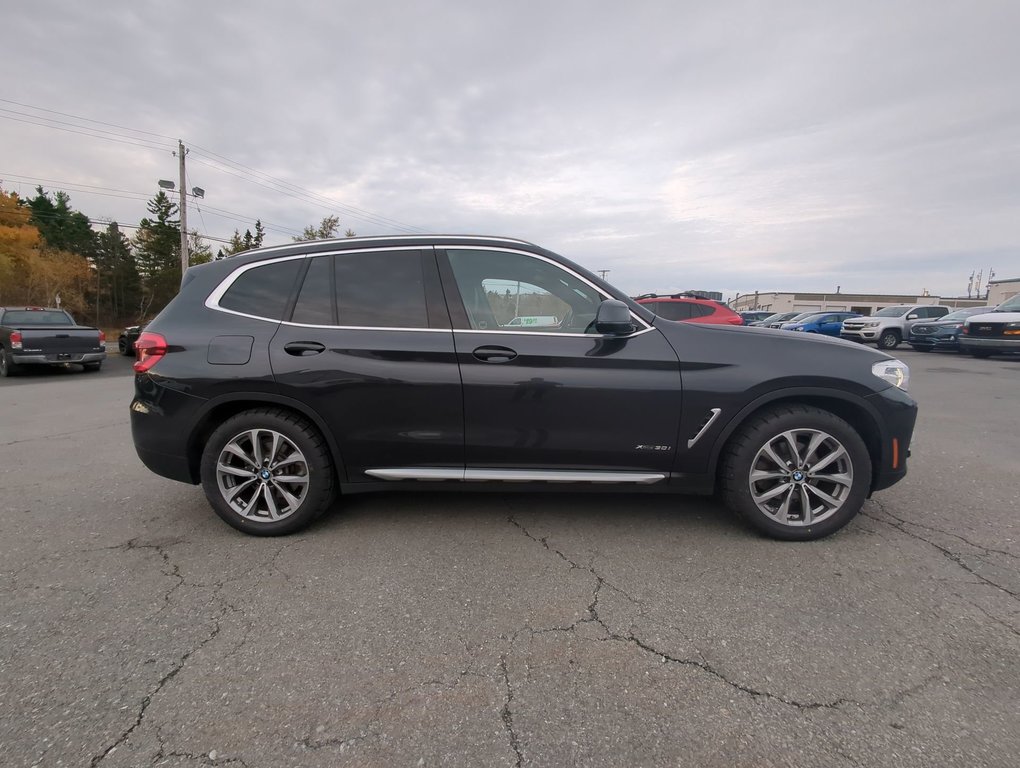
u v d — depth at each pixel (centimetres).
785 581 271
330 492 328
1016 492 396
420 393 310
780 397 308
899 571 280
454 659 215
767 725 181
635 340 311
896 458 313
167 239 5847
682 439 310
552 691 197
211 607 251
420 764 166
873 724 181
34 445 566
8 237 4097
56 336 1302
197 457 332
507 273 326
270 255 335
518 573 281
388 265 328
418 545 313
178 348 319
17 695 194
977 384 959
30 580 275
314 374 310
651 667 209
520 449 313
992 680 200
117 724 182
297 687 199
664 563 291
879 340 1955
